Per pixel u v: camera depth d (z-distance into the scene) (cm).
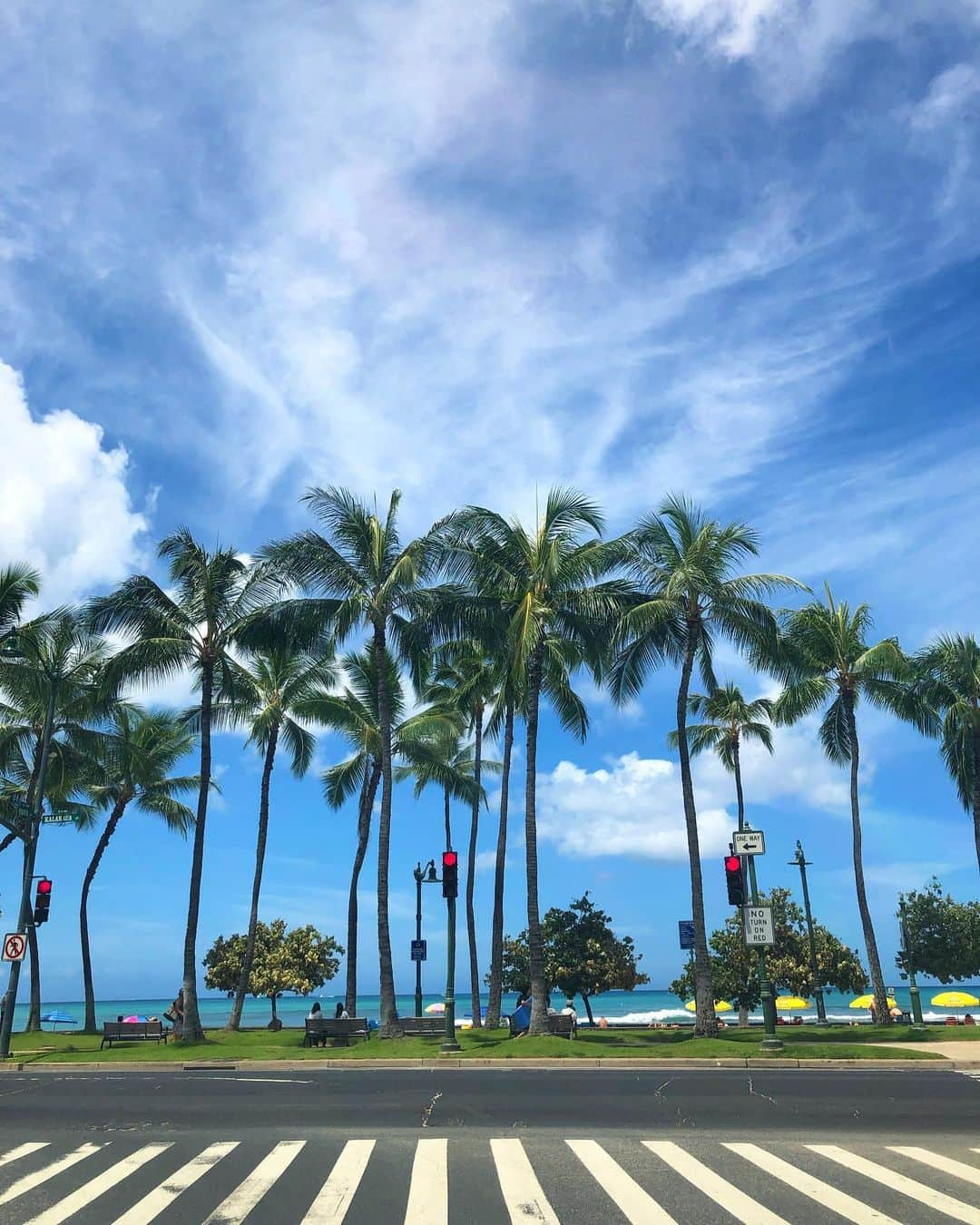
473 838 4022
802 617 3466
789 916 4653
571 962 4291
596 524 2858
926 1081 1769
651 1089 1642
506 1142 1159
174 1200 909
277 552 2928
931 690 3478
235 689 3391
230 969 5069
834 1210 855
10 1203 912
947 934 4631
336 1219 839
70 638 3441
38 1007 4109
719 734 4600
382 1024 2788
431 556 2898
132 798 4541
